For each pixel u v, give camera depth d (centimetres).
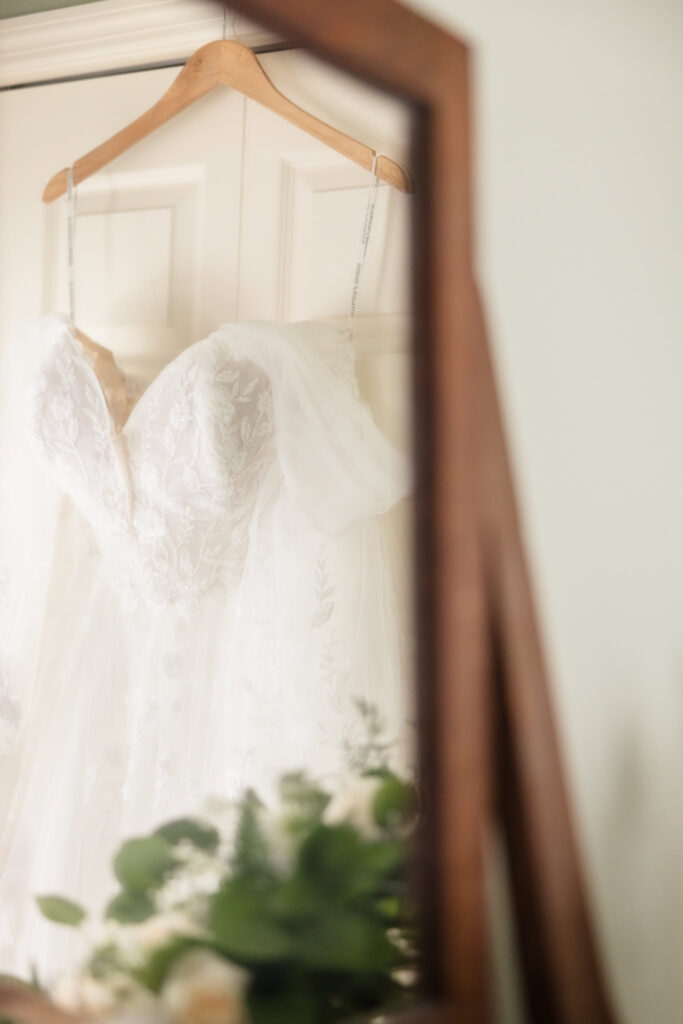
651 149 109
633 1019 96
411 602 64
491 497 66
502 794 67
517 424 95
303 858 58
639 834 100
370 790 61
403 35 61
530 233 98
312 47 58
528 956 65
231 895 56
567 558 98
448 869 60
